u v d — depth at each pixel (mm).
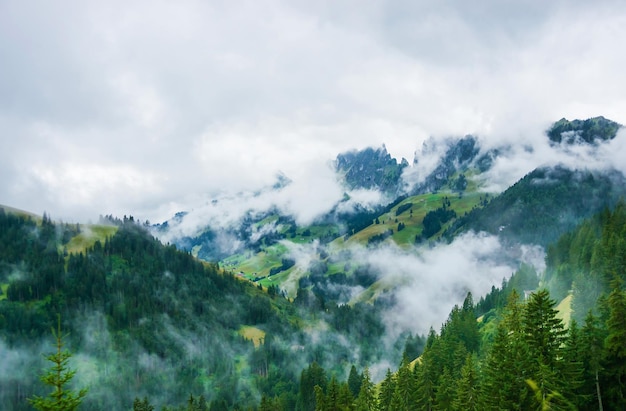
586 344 55562
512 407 54688
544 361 55062
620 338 52250
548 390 50188
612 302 53562
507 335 67688
